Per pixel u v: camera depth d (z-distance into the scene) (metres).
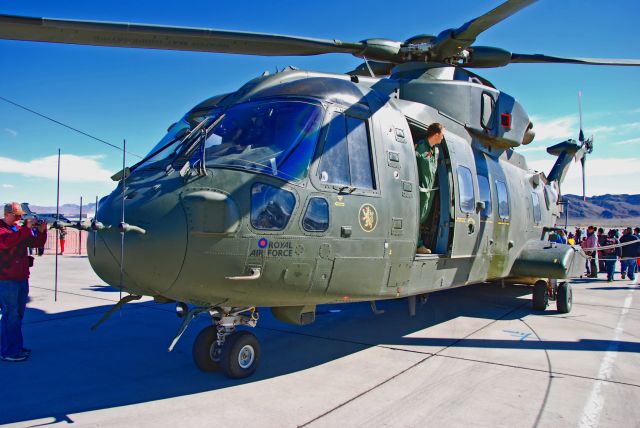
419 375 4.91
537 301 8.44
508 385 4.62
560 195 12.88
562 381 4.74
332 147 4.75
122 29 4.48
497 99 7.53
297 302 4.55
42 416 3.83
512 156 9.06
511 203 8.09
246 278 4.03
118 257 4.02
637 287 12.67
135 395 4.29
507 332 6.82
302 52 5.80
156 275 3.94
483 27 5.93
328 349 5.89
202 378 4.74
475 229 6.70
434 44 6.61
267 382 4.64
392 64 7.56
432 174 6.05
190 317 4.27
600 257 15.63
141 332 6.68
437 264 6.01
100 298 9.27
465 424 3.73
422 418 3.84
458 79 7.16
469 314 8.12
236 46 5.23
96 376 4.81
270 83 5.07
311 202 4.41
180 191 4.02
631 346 6.09
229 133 4.68
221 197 3.93
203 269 3.91
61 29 4.41
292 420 3.78
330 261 4.53
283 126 4.61
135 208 4.02
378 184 5.08
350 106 5.10
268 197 4.16
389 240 5.12
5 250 5.24
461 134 6.93
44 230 5.59
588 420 3.81
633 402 4.20
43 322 7.26
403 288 5.44
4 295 5.27
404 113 5.91
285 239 4.20
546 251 8.27
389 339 6.40
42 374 4.88
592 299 10.25
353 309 8.52
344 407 4.05
